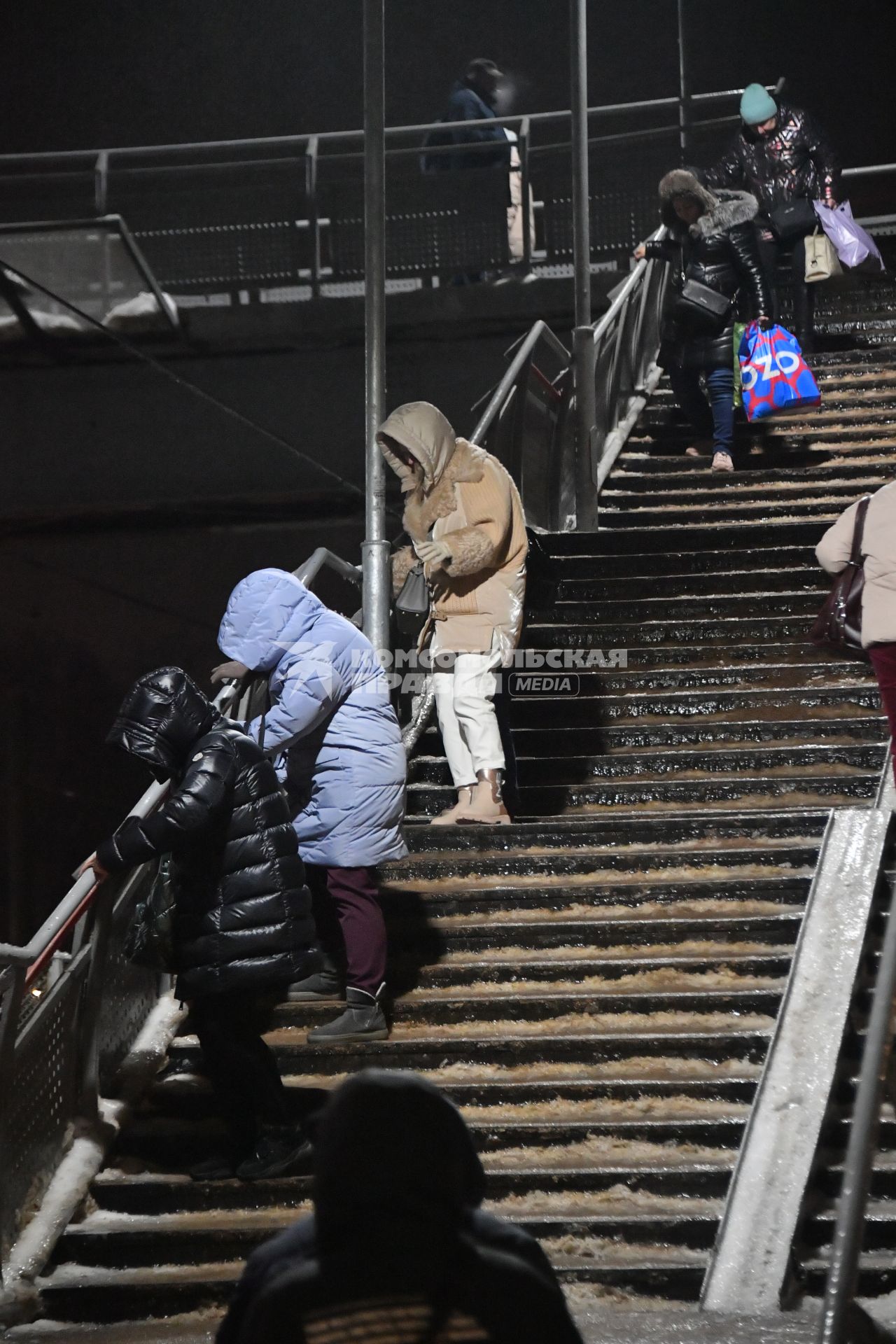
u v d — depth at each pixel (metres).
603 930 11.77
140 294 28.09
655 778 14.16
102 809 31.09
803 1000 10.57
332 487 29.72
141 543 30.47
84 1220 9.80
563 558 17.11
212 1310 9.08
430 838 13.11
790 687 14.95
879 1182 9.30
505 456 18.66
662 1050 10.65
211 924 9.58
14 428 26.27
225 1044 9.86
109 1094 10.84
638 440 22.17
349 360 29.56
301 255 30.03
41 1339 8.62
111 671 30.81
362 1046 10.92
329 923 11.97
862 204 34.72
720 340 20.27
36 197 36.75
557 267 30.38
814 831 12.61
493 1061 10.82
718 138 31.89
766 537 17.12
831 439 21.09
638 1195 9.52
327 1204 4.05
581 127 19.81
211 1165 10.05
